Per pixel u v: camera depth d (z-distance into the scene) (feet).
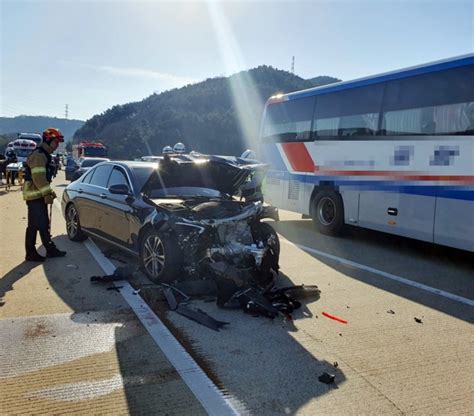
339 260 25.98
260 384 11.78
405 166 27.22
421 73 26.45
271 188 39.47
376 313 17.35
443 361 13.47
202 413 10.39
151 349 13.52
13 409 10.41
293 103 37.06
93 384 11.53
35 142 130.72
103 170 26.37
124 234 22.44
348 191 31.65
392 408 10.93
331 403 11.03
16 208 43.14
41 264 22.45
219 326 15.34
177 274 19.21
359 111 30.73
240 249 19.21
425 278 22.61
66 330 14.70
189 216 19.51
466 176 23.70
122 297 17.92
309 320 16.39
